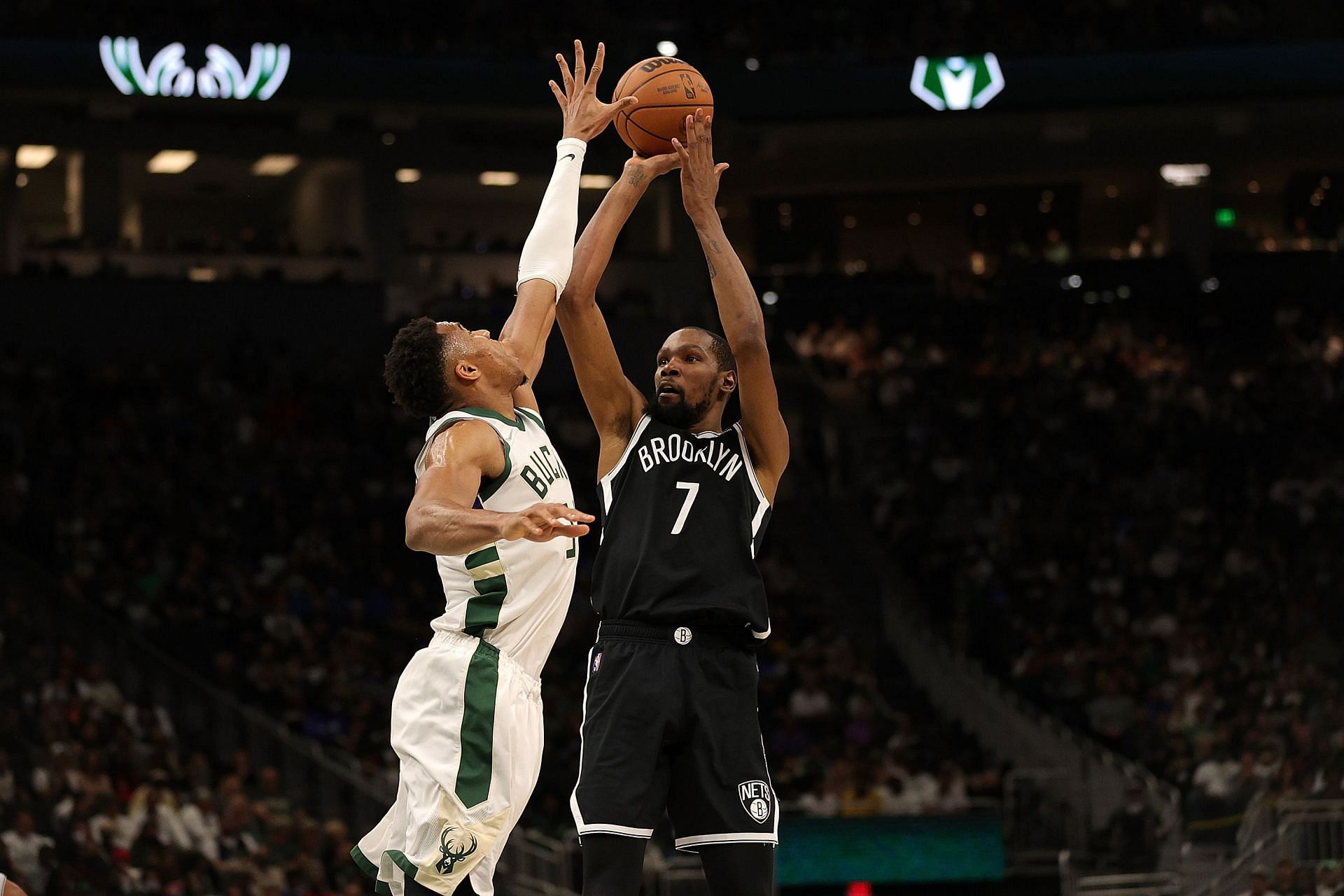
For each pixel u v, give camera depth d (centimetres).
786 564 2438
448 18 2861
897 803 1900
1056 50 2864
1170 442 2698
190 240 3019
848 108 2889
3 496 2188
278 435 2542
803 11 3005
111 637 1917
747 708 475
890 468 2706
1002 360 2975
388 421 2628
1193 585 2361
